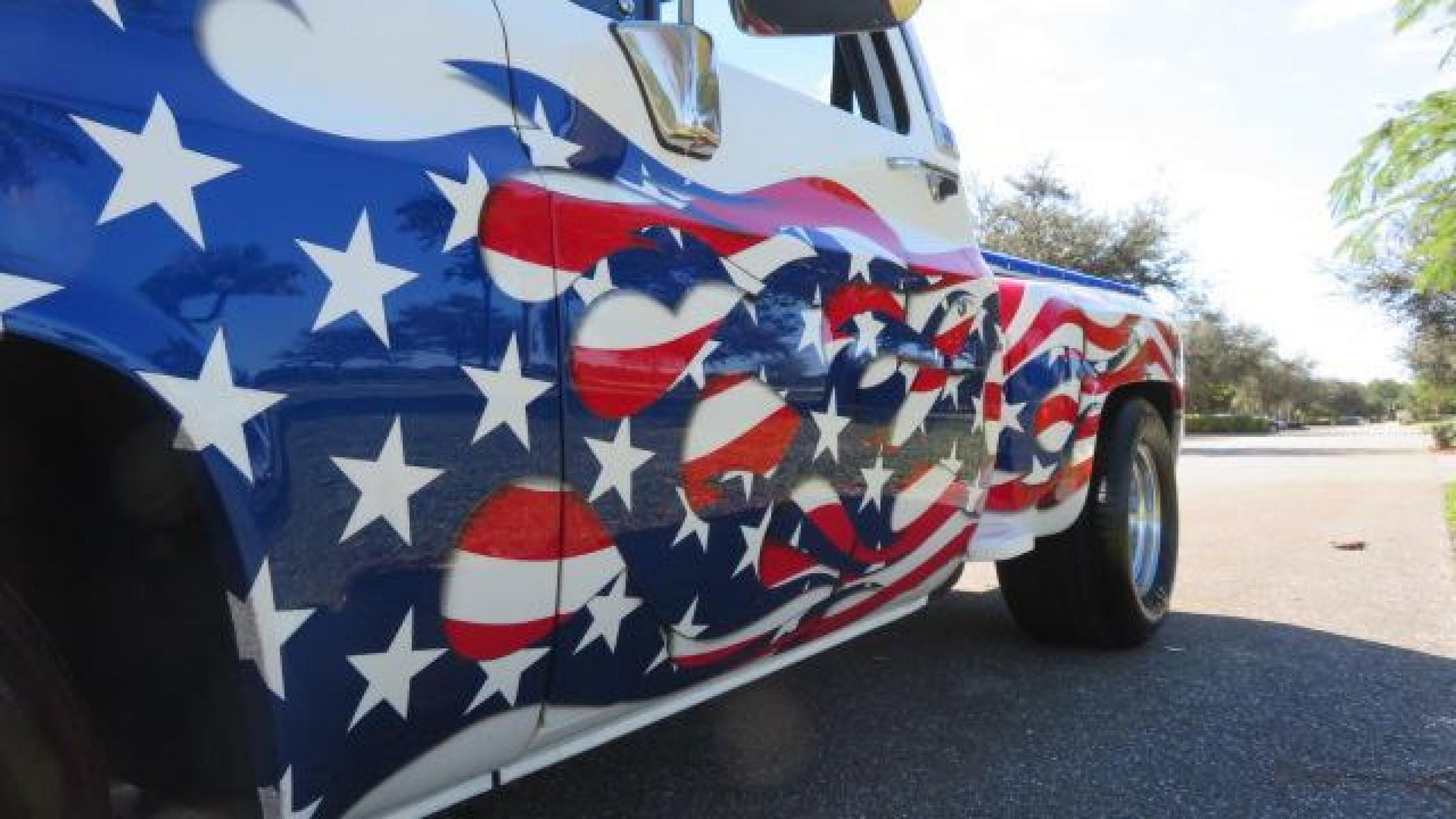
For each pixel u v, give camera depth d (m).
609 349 1.89
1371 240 8.09
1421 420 79.19
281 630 1.42
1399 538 7.96
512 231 1.76
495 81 1.84
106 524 1.47
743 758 3.26
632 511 1.94
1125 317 4.29
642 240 2.00
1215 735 3.48
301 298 1.45
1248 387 73.88
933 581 3.26
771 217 2.40
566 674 1.89
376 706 1.57
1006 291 3.57
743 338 2.21
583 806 2.89
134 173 1.32
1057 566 4.25
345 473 1.49
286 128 1.50
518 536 1.73
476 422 1.66
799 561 2.42
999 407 3.32
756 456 2.24
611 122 2.04
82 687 1.55
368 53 1.66
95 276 1.26
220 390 1.36
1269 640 4.71
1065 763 3.23
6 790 1.25
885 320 2.71
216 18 1.48
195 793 1.53
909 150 3.10
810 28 2.16
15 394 1.40
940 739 3.43
